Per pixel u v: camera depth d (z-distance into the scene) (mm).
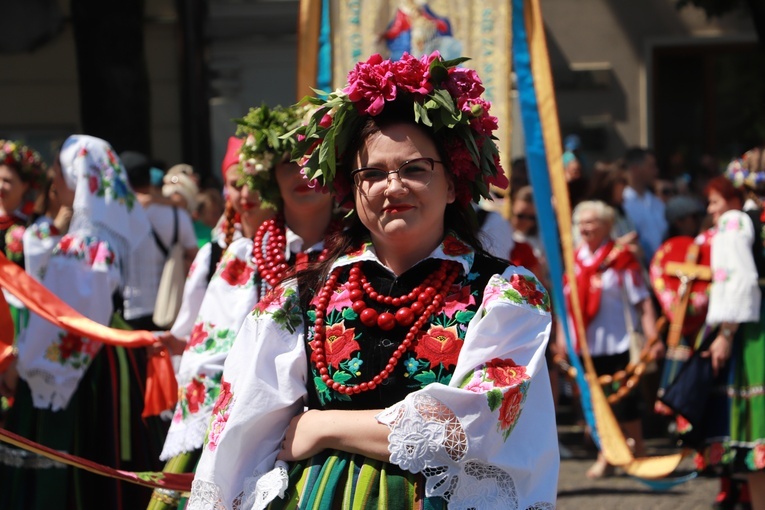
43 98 15539
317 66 8172
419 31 8125
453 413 2887
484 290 3086
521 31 8047
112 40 12492
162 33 15273
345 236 3281
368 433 2977
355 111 3094
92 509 5629
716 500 7508
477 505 2908
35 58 15477
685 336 8250
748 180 6781
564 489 8031
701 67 18875
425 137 3064
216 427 3146
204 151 15523
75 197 5723
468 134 3088
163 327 7867
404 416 2889
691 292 8156
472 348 2975
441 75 3088
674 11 18375
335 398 3100
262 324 3158
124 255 5891
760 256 6594
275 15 17484
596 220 8711
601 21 18391
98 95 12531
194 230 8805
